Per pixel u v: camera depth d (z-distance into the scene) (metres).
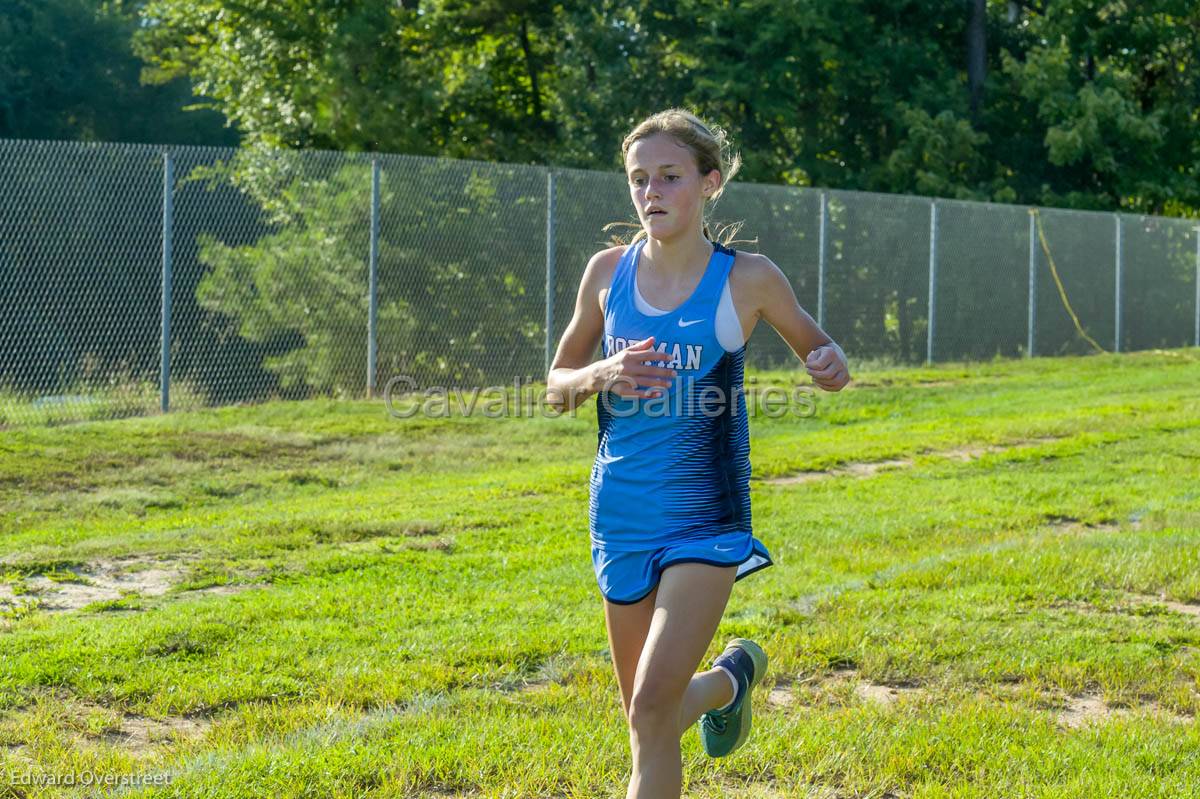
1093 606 7.10
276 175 16.70
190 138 44.47
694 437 3.77
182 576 7.84
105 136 43.34
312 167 16.98
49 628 6.46
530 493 11.09
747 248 21.02
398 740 4.77
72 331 14.88
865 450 13.63
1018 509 10.14
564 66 28.69
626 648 3.93
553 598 7.20
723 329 3.79
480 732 4.86
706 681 3.90
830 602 7.00
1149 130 29.08
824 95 29.52
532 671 5.85
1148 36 30.73
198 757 4.61
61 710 5.22
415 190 17.48
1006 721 5.15
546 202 18.52
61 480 11.47
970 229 23.95
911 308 23.11
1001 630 6.50
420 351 17.52
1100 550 8.34
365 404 16.27
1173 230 27.59
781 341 21.02
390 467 12.75
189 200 15.99
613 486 3.83
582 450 13.85
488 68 29.08
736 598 7.14
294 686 5.51
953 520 9.64
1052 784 4.47
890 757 4.69
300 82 25.05
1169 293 27.61
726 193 20.73
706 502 3.76
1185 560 7.93
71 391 14.77
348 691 5.43
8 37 40.88
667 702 3.49
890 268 22.80
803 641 6.18
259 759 4.54
